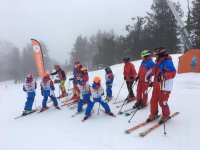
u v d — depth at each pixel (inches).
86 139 253.0
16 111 406.0
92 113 332.2
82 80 334.0
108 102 381.4
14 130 305.3
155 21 1535.4
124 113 315.9
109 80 398.9
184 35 562.6
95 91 310.7
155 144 227.5
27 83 370.3
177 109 313.7
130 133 253.6
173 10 560.4
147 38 1584.6
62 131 281.6
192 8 1250.0
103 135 258.1
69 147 238.2
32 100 374.9
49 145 247.9
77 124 298.5
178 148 217.9
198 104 327.6
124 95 429.1
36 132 288.4
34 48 644.7
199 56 515.2
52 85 374.3
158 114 292.8
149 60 314.8
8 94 643.5
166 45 1462.8
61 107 387.9
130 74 361.1
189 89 415.5
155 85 269.0
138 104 327.3
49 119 332.2
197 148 215.6
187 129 252.1
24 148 248.1
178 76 507.5
